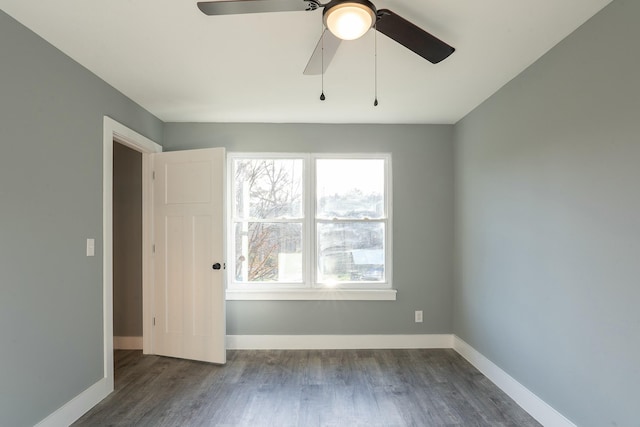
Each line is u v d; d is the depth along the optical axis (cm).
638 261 163
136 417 238
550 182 223
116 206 372
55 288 216
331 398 265
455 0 173
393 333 374
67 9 180
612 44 175
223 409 249
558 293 215
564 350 210
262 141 376
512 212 266
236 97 303
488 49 222
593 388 188
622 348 171
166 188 350
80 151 240
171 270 346
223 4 144
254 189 381
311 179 377
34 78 202
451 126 380
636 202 164
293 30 200
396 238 376
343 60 237
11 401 186
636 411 164
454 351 365
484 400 262
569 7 179
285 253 379
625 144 169
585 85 193
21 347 192
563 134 211
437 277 377
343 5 143
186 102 314
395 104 321
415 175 379
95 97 256
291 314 371
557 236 216
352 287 376
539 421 231
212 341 330
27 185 197
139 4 176
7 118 184
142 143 325
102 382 260
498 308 285
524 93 250
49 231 212
